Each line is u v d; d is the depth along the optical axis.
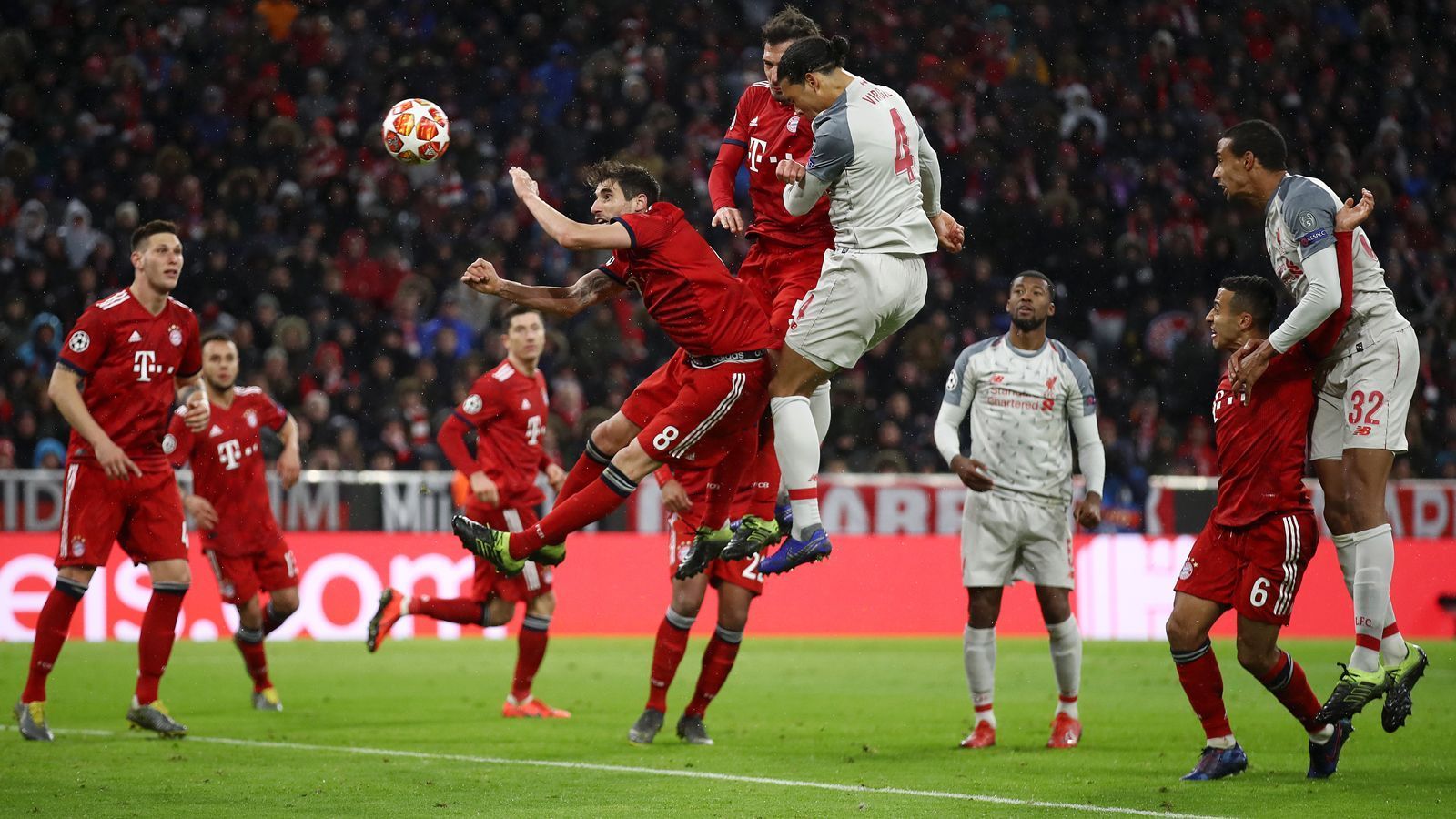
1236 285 18.58
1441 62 65.12
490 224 57.19
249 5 63.06
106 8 61.16
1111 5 65.44
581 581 42.06
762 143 18.98
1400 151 62.03
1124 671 34.00
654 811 15.83
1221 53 64.50
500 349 53.12
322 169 57.28
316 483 40.69
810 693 29.45
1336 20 65.75
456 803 16.36
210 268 53.03
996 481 21.84
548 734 22.91
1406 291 57.78
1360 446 18.25
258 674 26.36
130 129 58.09
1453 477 51.72
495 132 60.19
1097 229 58.25
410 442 48.34
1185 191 60.72
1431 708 27.00
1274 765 19.56
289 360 50.12
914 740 22.48
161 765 19.16
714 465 18.58
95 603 39.19
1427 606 42.28
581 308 18.97
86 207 55.81
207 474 25.86
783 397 17.91
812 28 18.05
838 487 42.66
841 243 17.66
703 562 19.12
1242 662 18.31
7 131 57.38
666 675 21.92
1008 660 36.19
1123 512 42.41
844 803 16.36
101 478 21.84
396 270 54.62
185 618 40.00
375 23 62.91
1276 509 17.91
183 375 23.30
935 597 42.56
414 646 39.25
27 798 16.61
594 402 52.22
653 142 59.69
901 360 53.66
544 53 63.38
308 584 40.38
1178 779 18.28
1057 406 22.09
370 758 20.00
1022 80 62.41
